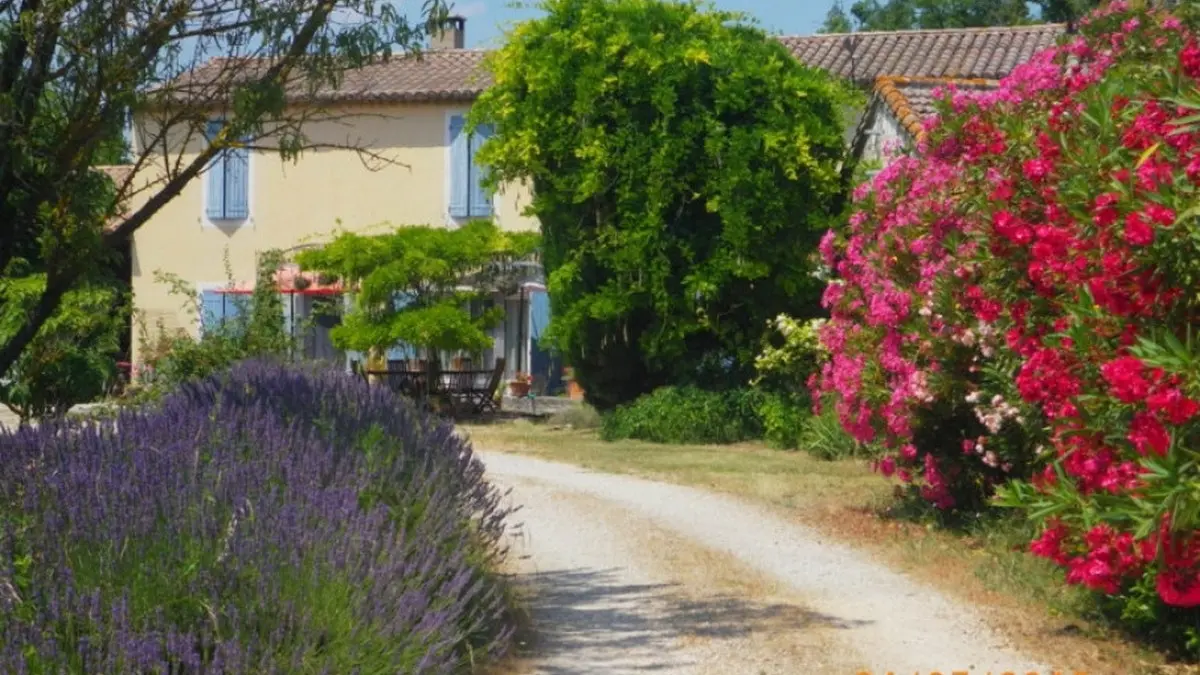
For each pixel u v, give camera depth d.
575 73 20.47
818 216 20.34
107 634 5.64
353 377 11.58
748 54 20.47
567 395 28.64
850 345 12.72
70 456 7.23
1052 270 7.54
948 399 11.50
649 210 20.16
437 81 29.30
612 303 20.41
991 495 12.27
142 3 7.50
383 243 23.67
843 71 27.47
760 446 19.19
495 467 16.58
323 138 29.44
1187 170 6.36
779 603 9.57
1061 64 11.12
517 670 7.72
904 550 11.38
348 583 6.39
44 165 7.46
